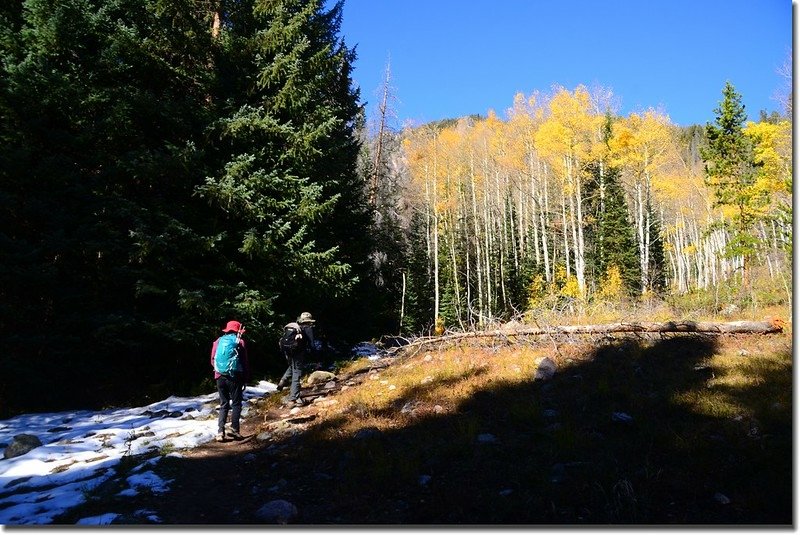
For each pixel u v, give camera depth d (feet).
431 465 18.06
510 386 26.45
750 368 24.20
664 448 17.33
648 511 13.58
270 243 36.63
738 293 55.57
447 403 25.29
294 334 31.60
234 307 35.32
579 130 101.50
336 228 50.78
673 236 190.29
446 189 137.39
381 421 23.57
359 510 15.34
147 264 34.94
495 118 152.35
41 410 32.37
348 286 42.52
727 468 15.42
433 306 140.05
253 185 37.24
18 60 34.86
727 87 86.53
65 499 16.46
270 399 32.50
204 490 17.76
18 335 30.25
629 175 132.05
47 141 34.37
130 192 37.73
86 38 36.88
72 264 34.45
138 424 27.27
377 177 85.10
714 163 87.56
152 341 35.45
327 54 44.55
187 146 35.50
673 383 23.71
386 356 45.55
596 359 29.09
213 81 39.99
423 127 145.38
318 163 45.39
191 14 41.01
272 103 41.22
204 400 33.14
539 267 128.47
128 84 37.93
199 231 37.27
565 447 17.84
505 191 158.51
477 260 139.64
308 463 19.77
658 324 31.81
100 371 35.86
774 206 84.38
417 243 149.48
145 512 15.34
